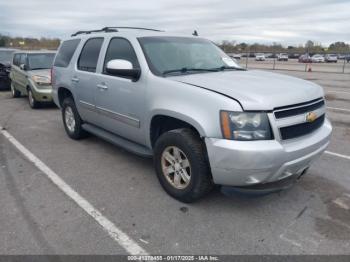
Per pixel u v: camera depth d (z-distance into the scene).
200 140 3.38
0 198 3.80
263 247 2.91
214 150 3.10
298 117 3.25
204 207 3.58
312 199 3.76
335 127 7.08
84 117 5.56
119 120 4.48
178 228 3.20
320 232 3.12
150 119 3.84
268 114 3.04
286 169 3.16
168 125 3.95
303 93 3.38
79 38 5.70
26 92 10.10
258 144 2.98
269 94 3.17
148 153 4.12
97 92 4.84
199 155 3.31
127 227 3.21
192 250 2.88
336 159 5.04
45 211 3.51
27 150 5.55
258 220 3.33
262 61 53.28
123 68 3.91
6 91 13.80
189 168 3.50
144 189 4.03
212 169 3.19
